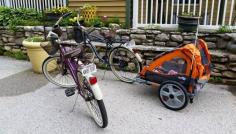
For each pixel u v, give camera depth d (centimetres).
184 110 325
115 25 486
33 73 470
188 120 302
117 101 353
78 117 311
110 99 359
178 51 318
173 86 318
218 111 322
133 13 495
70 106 339
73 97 365
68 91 320
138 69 411
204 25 459
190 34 434
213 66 407
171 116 312
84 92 296
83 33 421
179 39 442
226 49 419
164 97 331
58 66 380
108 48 433
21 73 470
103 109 270
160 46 458
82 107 336
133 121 301
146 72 352
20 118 310
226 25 450
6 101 355
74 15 548
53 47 345
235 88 392
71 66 315
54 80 404
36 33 541
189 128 286
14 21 568
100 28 483
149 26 486
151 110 327
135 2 486
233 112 320
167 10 484
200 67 307
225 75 405
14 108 335
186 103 311
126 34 477
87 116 313
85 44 424
